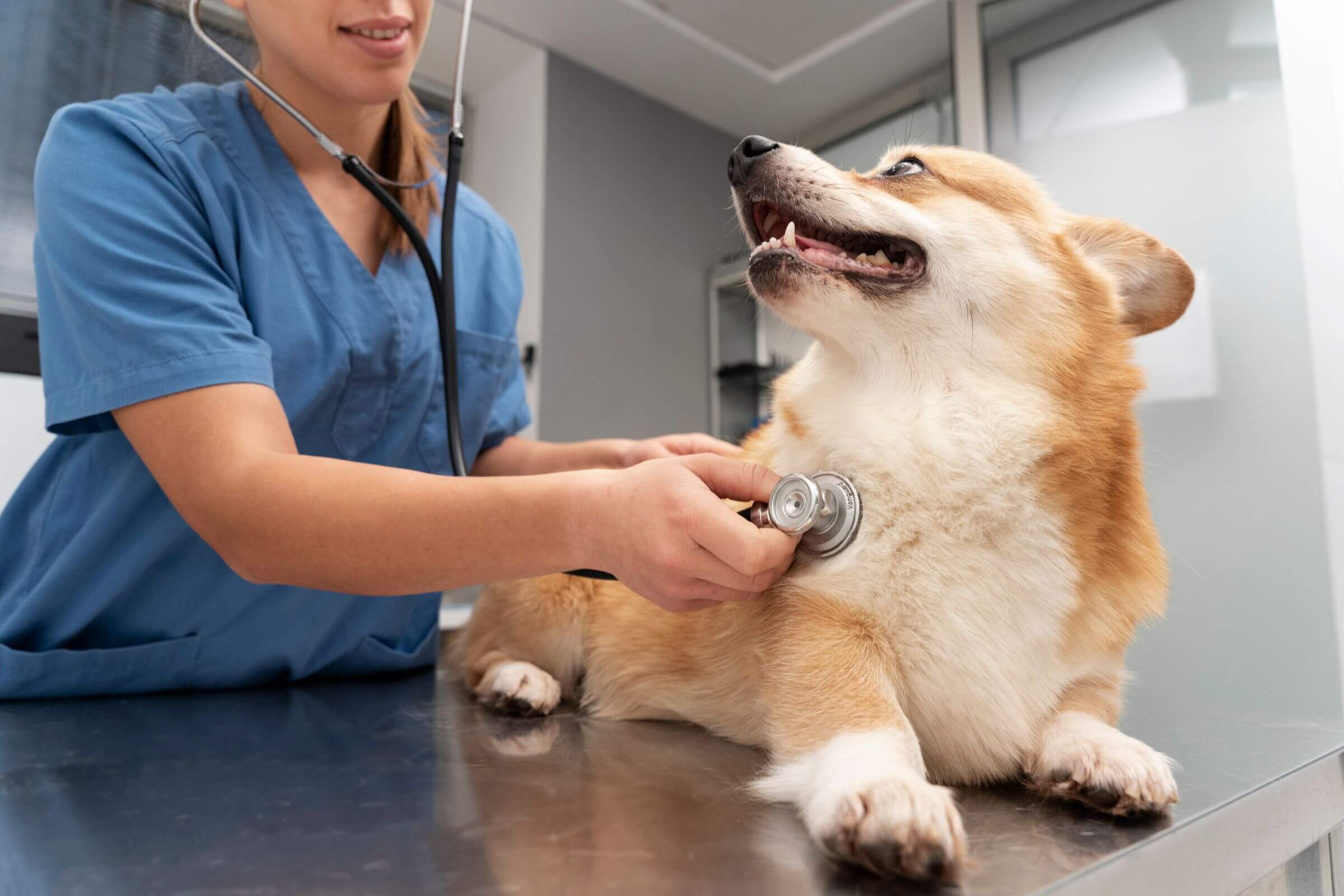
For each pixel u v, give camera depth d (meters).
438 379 1.24
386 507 0.71
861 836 0.49
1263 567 1.43
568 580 1.18
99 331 0.84
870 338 0.91
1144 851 0.55
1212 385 1.51
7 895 0.43
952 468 0.81
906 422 0.86
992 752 0.77
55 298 0.91
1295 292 1.42
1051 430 0.82
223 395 0.81
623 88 2.95
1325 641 1.37
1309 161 1.35
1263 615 1.43
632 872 0.47
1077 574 0.79
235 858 0.49
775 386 1.05
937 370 0.90
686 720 1.01
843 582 0.79
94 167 0.93
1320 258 1.34
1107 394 0.89
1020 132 1.79
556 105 2.77
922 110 2.33
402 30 1.04
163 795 0.62
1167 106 1.59
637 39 2.50
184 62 1.97
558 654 1.19
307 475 0.73
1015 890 0.46
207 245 0.98
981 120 1.82
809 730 0.71
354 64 1.02
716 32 2.25
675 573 0.65
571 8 2.34
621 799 0.63
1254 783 0.71
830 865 0.50
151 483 1.01
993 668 0.76
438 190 1.35
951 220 0.95
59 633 1.08
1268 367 1.45
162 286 0.87
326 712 1.01
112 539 1.03
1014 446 0.81
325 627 1.18
